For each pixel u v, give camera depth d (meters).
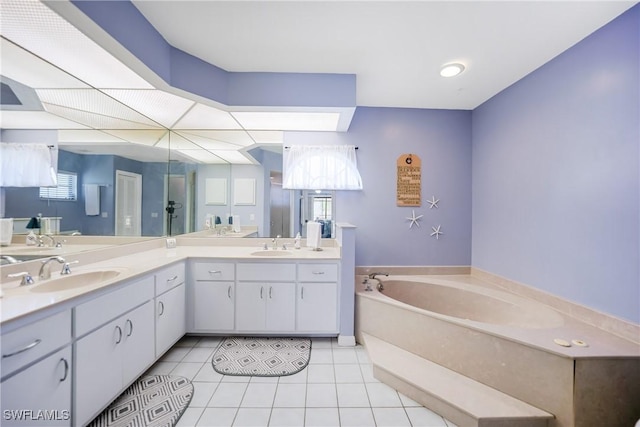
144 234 2.79
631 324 1.55
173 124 2.78
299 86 2.28
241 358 2.21
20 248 1.70
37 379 1.18
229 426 1.54
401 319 2.20
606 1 1.49
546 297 2.13
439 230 3.15
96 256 2.19
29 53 1.53
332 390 1.85
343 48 1.95
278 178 3.10
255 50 1.97
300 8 1.56
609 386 1.42
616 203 1.63
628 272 1.57
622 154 1.59
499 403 1.57
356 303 2.55
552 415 1.48
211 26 1.72
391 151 3.11
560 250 2.02
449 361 1.91
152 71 1.73
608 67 1.66
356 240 3.13
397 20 1.65
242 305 2.48
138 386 1.86
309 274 2.48
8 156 1.63
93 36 1.39
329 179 3.05
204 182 3.12
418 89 2.61
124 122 2.60
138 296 1.82
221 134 3.07
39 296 1.32
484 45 1.89
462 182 3.15
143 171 2.78
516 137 2.45
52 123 1.94
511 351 1.63
